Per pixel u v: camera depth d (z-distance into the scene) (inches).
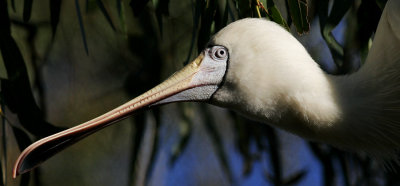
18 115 357.7
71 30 470.3
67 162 545.6
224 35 305.4
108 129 529.7
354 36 386.6
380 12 350.9
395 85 284.2
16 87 357.4
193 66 317.1
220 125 504.1
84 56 483.5
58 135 312.0
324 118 283.0
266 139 455.5
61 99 511.5
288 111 289.9
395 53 288.0
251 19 303.3
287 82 287.6
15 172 304.8
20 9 426.6
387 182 466.0
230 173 468.4
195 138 541.0
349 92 283.4
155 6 343.0
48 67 494.3
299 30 305.9
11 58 357.1
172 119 474.6
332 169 455.5
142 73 445.7
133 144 442.6
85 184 538.9
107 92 499.2
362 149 287.6
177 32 445.1
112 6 458.3
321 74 288.0
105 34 469.1
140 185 441.1
